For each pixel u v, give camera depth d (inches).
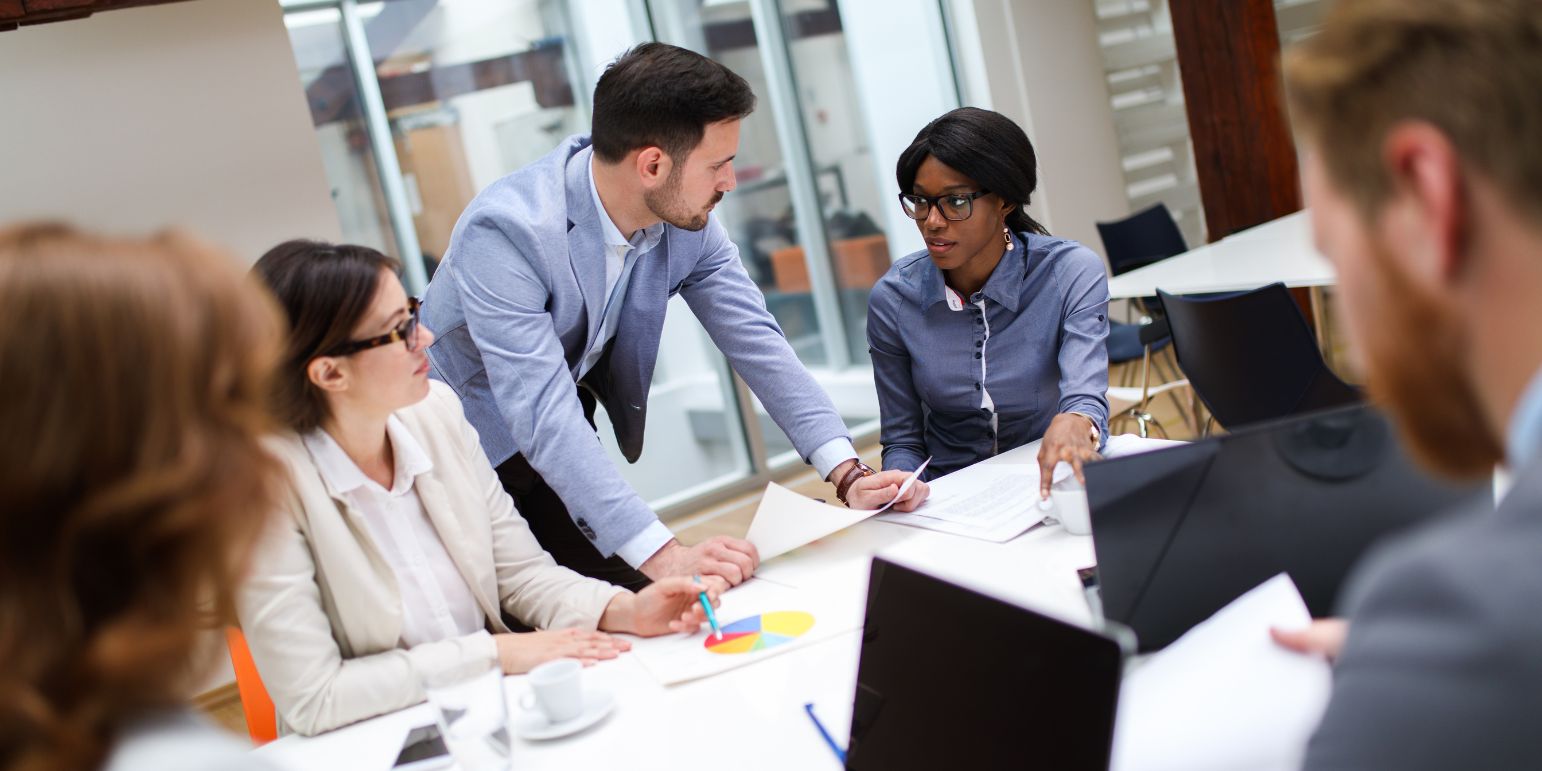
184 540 21.0
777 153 211.2
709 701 53.1
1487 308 19.7
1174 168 268.2
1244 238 159.9
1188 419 175.2
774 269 211.8
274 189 158.6
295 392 63.2
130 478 20.5
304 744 56.7
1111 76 257.0
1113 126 254.4
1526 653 18.6
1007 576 62.3
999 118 90.7
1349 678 21.3
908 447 100.3
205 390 21.8
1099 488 48.8
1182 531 48.6
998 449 96.5
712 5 202.4
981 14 233.1
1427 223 19.8
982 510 74.4
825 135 216.8
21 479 19.8
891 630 43.3
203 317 21.9
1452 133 19.1
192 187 153.5
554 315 82.5
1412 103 19.6
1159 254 197.3
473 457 73.6
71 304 20.5
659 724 51.7
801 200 214.4
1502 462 21.6
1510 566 19.1
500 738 48.2
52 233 21.9
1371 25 20.5
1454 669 19.3
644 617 64.1
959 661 39.9
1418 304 20.4
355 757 53.9
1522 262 19.0
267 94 157.6
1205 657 40.8
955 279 96.5
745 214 207.9
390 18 174.4
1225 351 113.0
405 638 65.5
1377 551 47.9
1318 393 109.9
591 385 94.4
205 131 154.0
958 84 238.4
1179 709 39.0
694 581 63.6
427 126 178.2
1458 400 21.0
